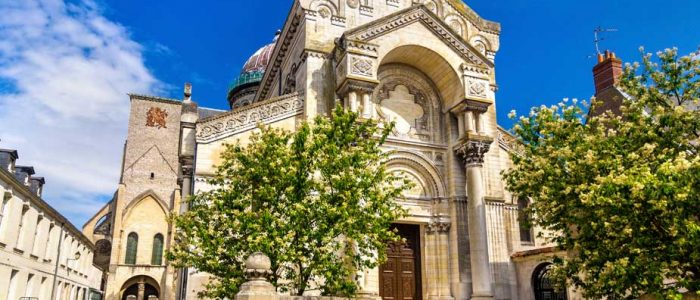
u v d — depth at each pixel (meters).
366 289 22.83
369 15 27.59
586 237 14.69
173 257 16.69
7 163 30.83
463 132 26.25
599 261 14.12
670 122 14.91
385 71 27.36
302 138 17.22
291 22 28.09
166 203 57.44
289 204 16.05
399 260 25.77
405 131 26.98
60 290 36.81
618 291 14.02
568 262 15.37
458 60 26.72
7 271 25.48
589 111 17.97
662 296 12.30
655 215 12.49
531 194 17.84
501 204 26.31
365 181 16.72
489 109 28.08
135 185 57.59
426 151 26.94
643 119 15.40
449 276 25.25
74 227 39.06
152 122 61.00
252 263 13.38
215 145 23.28
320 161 16.69
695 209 12.09
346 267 16.95
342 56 24.69
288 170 16.38
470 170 25.55
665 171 11.80
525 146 18.83
